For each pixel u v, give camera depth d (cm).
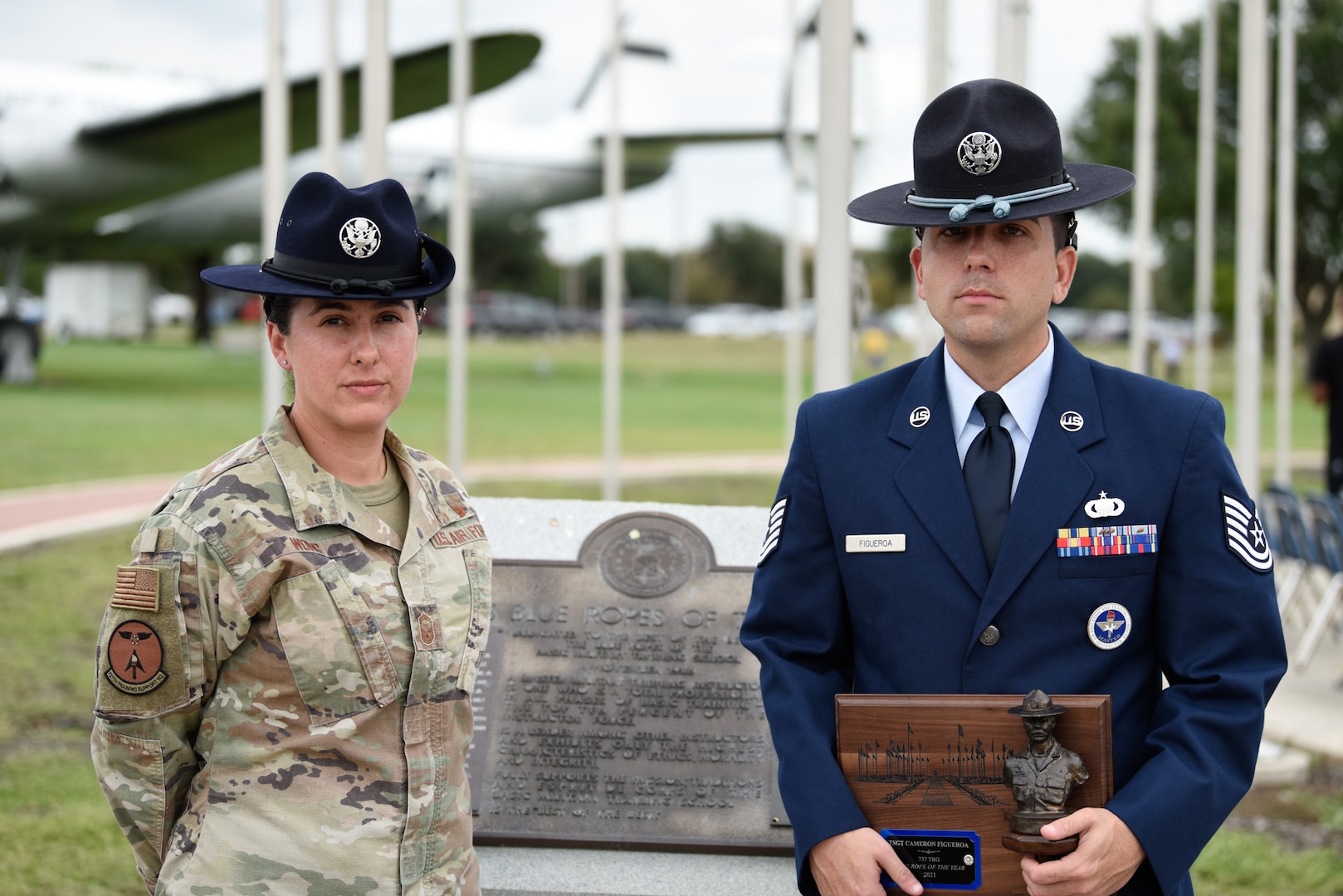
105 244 2845
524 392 2328
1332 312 3091
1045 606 192
